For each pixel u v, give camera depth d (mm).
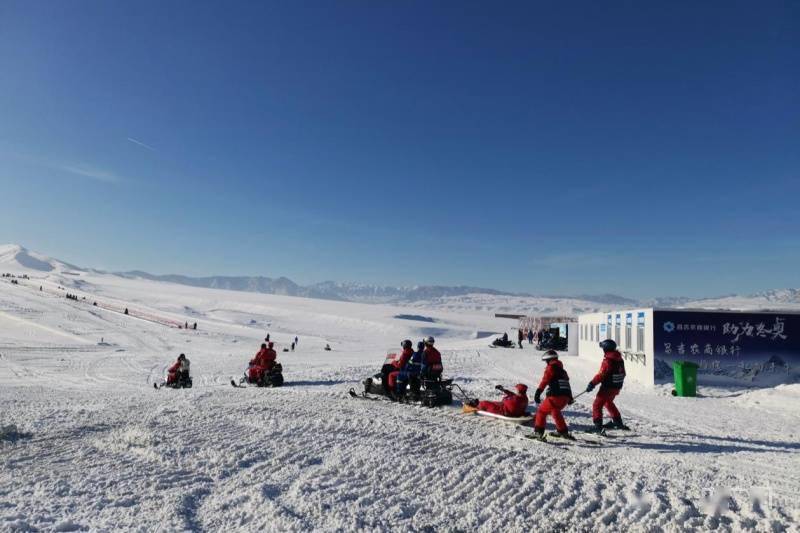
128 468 6977
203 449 7965
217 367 26984
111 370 26766
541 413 9469
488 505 5988
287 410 11531
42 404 12602
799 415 12961
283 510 5539
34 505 5539
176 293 133250
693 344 19828
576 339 35688
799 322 19578
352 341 63344
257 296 154875
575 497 6242
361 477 6852
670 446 8953
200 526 5164
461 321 158250
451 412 11883
